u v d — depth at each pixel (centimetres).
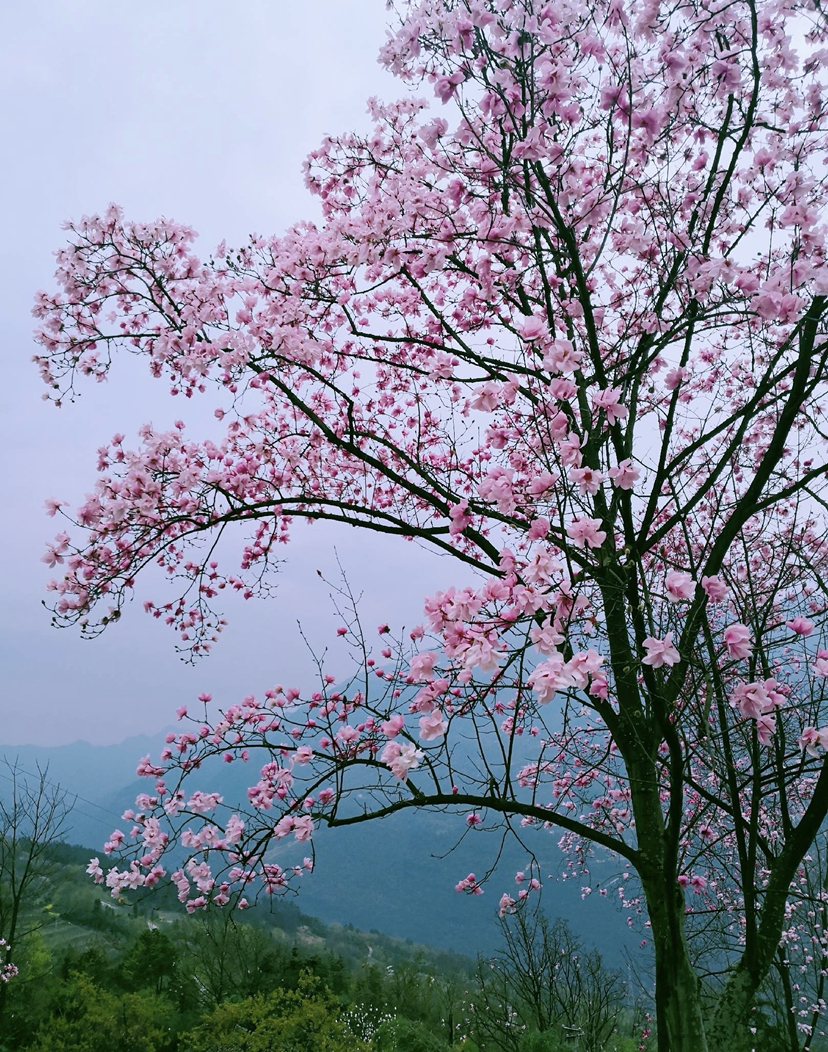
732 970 395
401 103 571
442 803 377
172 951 1664
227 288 538
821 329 400
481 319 683
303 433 671
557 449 300
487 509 456
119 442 600
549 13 343
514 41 340
